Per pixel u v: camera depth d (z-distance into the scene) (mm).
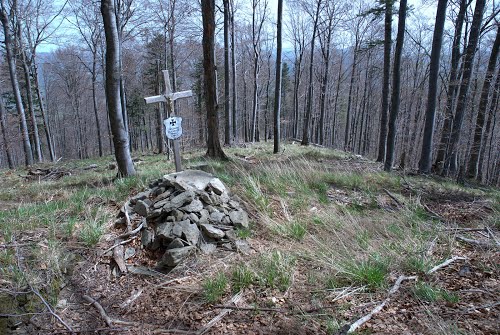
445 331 2385
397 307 2793
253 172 6629
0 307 2715
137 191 5469
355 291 3012
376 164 12273
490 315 2625
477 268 3393
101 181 7309
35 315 2746
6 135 13906
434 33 9961
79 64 30453
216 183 4676
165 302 2969
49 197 5859
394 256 3562
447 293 2898
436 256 3678
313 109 35312
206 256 3619
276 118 13203
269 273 3197
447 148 12859
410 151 21812
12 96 24609
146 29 17609
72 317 2777
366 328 2527
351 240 3984
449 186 7910
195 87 27422
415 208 5164
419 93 23203
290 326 2604
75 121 40781
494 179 16266
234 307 2840
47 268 3227
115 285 3238
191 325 2668
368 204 5504
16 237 3715
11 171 12180
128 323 2713
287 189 5863
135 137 35594
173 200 4121
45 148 39719
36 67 19781
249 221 4465
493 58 11766
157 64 20188
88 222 4219
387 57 12211
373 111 37281
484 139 14969
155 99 5051
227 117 17031
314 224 4477
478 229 4332
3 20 14586
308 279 3246
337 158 13414
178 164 5305
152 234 3869
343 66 35062
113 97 6730
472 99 13297
